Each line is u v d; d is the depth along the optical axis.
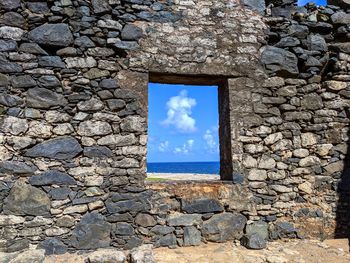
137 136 4.14
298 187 4.45
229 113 4.44
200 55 4.43
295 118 4.57
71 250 3.79
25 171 3.78
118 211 3.96
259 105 4.52
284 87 4.61
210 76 4.51
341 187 4.53
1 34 3.89
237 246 4.09
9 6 3.94
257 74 4.56
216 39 4.52
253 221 4.28
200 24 4.52
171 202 4.12
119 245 3.91
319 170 4.53
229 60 4.51
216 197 4.24
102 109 4.09
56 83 3.98
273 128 4.51
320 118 4.62
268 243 4.21
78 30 4.12
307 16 4.82
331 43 4.87
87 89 4.08
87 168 3.95
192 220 4.13
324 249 4.00
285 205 4.38
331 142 4.61
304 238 4.36
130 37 4.27
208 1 4.61
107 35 4.21
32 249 3.60
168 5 4.48
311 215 4.42
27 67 3.93
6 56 3.88
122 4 4.33
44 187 3.82
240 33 4.61
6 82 3.84
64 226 3.80
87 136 4.00
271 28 4.72
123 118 4.14
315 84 4.70
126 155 4.07
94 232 3.86
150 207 4.05
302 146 4.54
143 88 4.23
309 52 4.70
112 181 3.99
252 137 4.44
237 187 4.31
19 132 3.81
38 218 3.75
